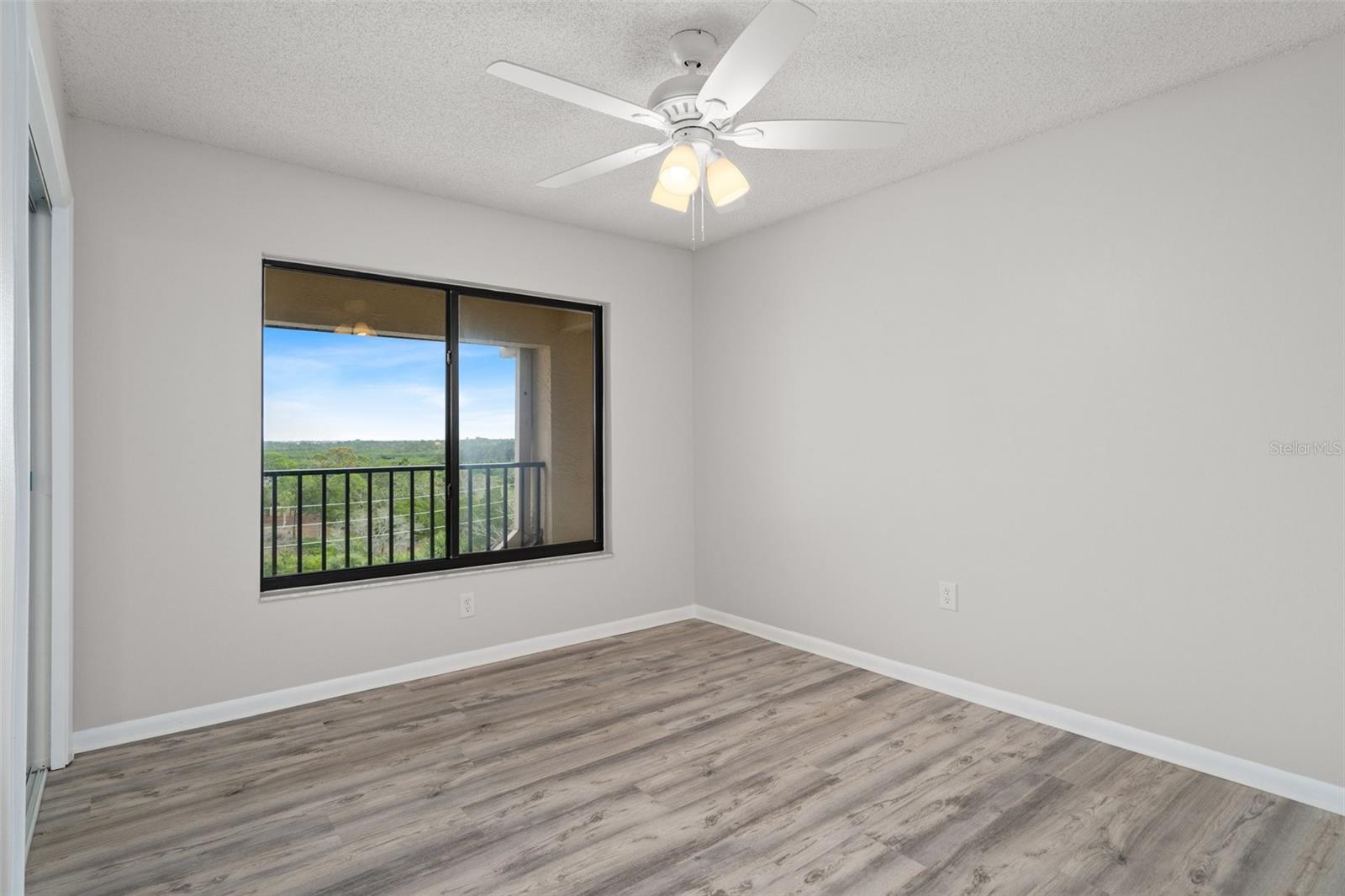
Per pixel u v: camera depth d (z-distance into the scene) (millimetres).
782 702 3057
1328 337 2168
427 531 3555
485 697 3129
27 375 1380
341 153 2977
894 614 3373
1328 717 2174
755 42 1629
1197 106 2422
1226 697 2371
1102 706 2666
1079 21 2080
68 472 2441
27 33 1234
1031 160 2854
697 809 2186
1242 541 2336
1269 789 2273
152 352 2754
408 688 3240
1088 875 1856
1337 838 2010
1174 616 2488
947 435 3150
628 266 4172
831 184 3359
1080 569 2725
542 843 2006
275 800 2242
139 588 2721
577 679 3350
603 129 2764
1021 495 2898
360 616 3229
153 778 2387
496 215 3664
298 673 3064
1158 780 2354
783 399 3902
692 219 3861
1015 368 2910
